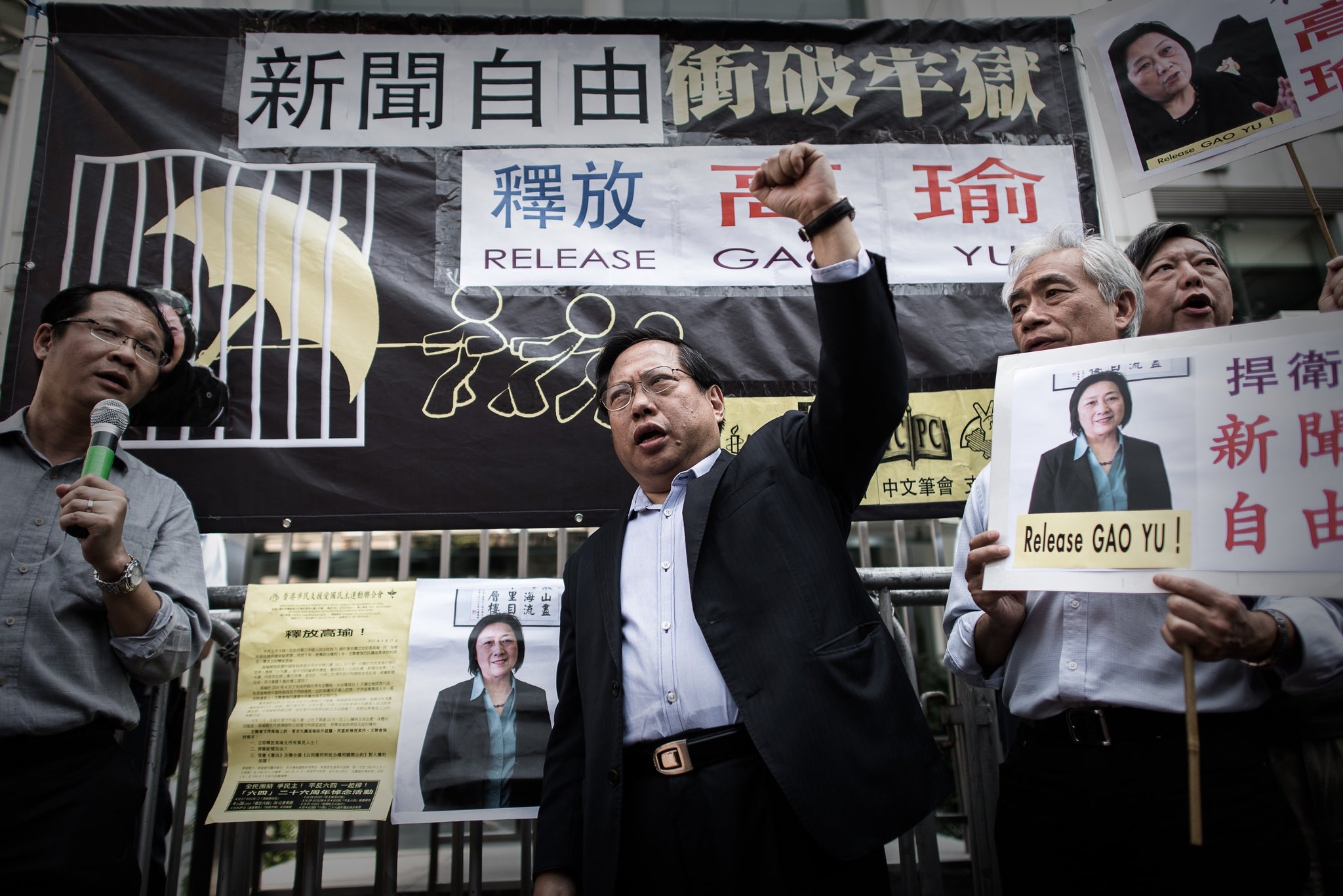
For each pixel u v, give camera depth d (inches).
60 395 69.9
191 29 98.0
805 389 92.1
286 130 96.5
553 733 66.4
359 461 88.2
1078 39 100.4
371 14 100.0
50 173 92.2
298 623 78.7
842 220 56.6
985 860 79.8
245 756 74.8
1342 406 46.8
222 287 91.2
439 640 78.5
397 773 74.1
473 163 97.1
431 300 92.8
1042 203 98.5
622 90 99.8
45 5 97.0
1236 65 88.7
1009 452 55.6
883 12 147.7
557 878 60.5
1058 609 56.9
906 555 106.0
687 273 94.9
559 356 91.8
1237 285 144.4
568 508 88.1
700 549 59.0
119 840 60.5
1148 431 51.4
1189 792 45.2
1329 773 64.9
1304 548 45.0
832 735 51.7
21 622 61.9
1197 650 45.5
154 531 70.2
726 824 51.8
